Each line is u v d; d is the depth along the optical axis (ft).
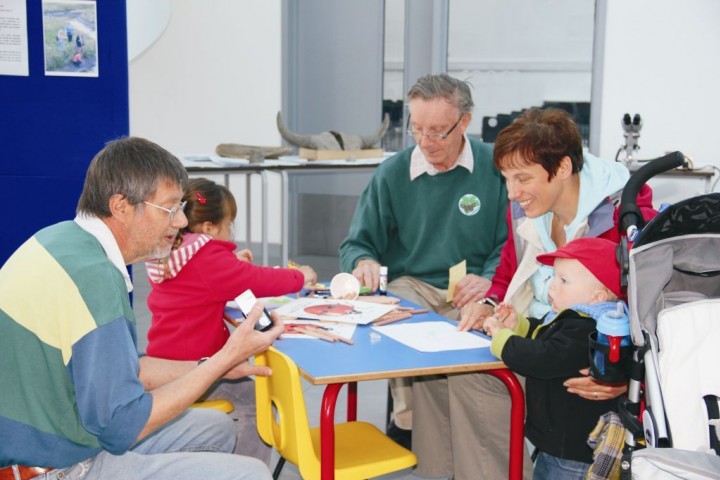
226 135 21.90
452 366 6.11
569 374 6.09
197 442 6.68
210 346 7.79
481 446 7.45
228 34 21.42
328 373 5.85
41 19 10.20
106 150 5.48
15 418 5.04
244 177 21.83
